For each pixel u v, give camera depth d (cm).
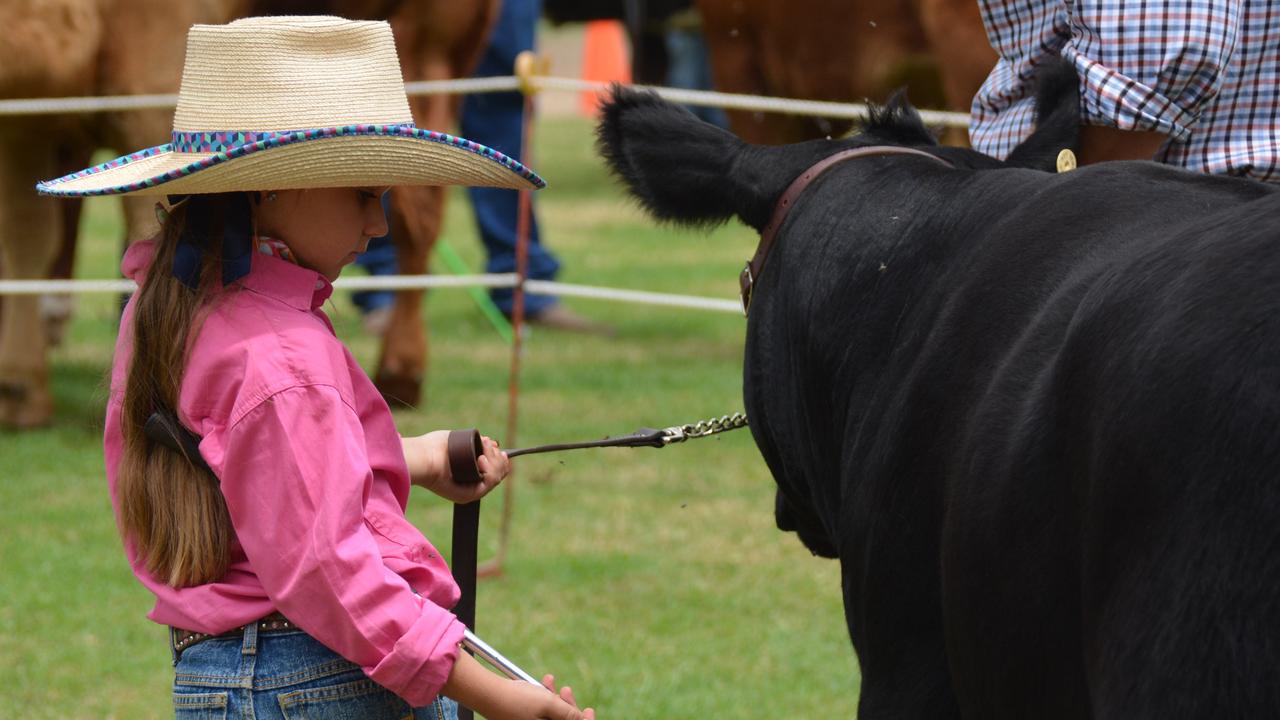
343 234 351
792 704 641
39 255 1097
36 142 1078
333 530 317
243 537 326
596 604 766
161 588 344
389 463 349
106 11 1030
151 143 1046
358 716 338
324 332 339
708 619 745
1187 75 348
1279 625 202
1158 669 215
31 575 802
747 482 997
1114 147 373
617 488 980
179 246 339
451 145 343
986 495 266
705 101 878
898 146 375
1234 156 368
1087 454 240
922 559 296
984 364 284
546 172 2852
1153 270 244
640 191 406
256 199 344
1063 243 285
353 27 354
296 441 322
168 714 636
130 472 341
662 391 1204
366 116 350
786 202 376
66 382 1245
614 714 627
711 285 1667
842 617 751
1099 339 245
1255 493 207
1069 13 365
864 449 316
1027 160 363
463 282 956
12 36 985
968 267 304
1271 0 362
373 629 315
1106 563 231
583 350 1403
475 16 1189
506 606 762
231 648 338
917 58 1262
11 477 982
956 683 285
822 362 344
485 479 390
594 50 3656
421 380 1147
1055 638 250
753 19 1381
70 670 682
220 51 348
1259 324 216
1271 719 202
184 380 335
